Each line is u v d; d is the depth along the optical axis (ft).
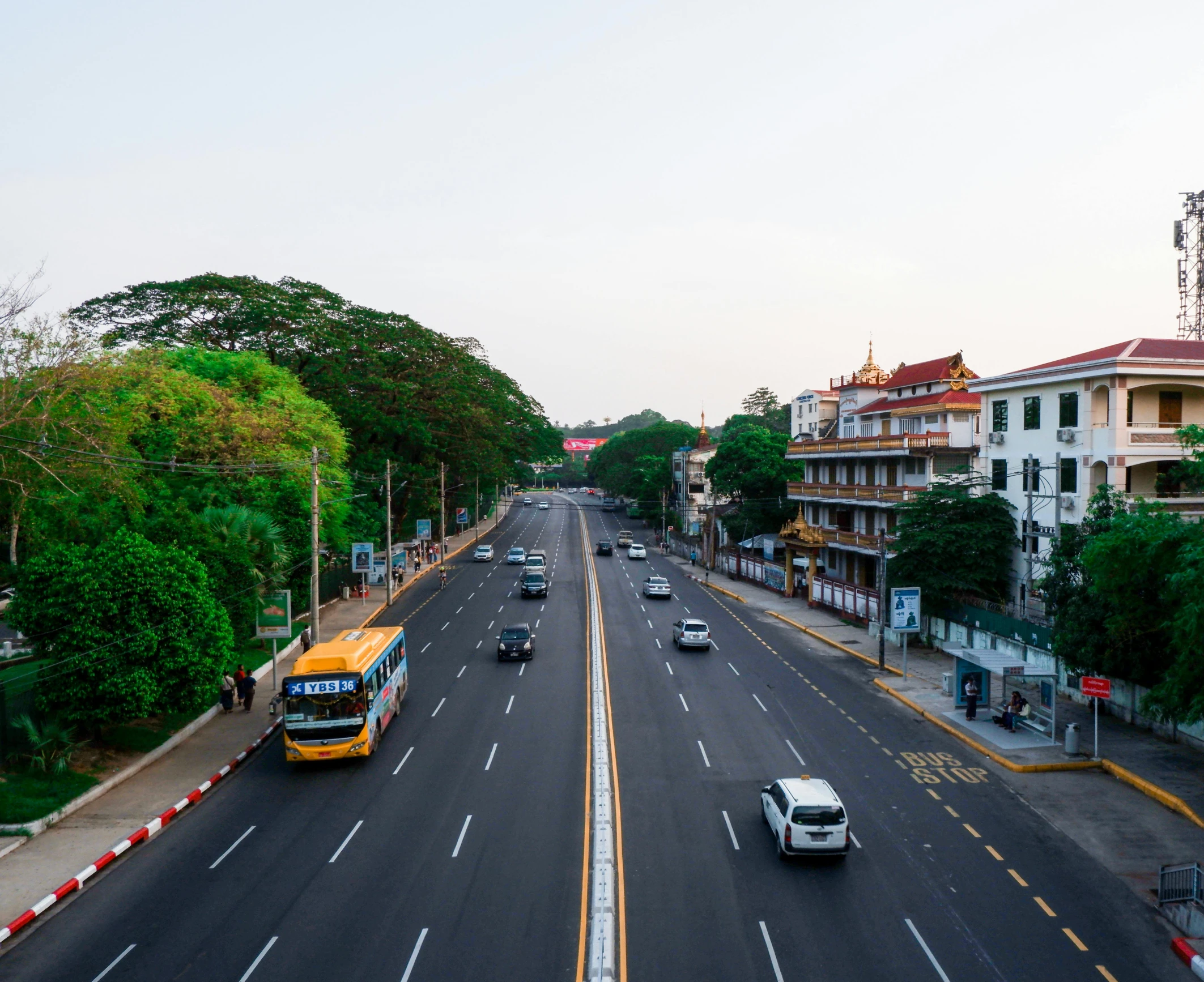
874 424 224.53
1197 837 70.18
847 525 213.05
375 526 220.02
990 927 55.42
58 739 83.66
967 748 94.43
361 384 228.84
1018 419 145.28
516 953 52.21
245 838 70.54
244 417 138.51
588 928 55.06
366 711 88.79
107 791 80.38
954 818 74.18
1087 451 128.26
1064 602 107.76
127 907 58.65
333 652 92.07
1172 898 56.95
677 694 117.08
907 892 60.23
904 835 70.44
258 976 49.85
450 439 264.52
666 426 520.83
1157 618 88.17
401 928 55.26
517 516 473.26
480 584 228.43
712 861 65.21
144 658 83.71
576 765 87.71
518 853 66.54
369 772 86.69
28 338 96.63
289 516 141.49
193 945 53.47
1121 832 71.26
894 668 133.49
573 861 65.10
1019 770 86.38
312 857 66.39
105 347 139.23
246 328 205.46
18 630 83.46
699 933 54.49
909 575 145.69
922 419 194.39
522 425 343.26
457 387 257.75
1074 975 49.96
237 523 116.98
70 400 103.96
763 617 185.98
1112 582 87.15
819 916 56.75
